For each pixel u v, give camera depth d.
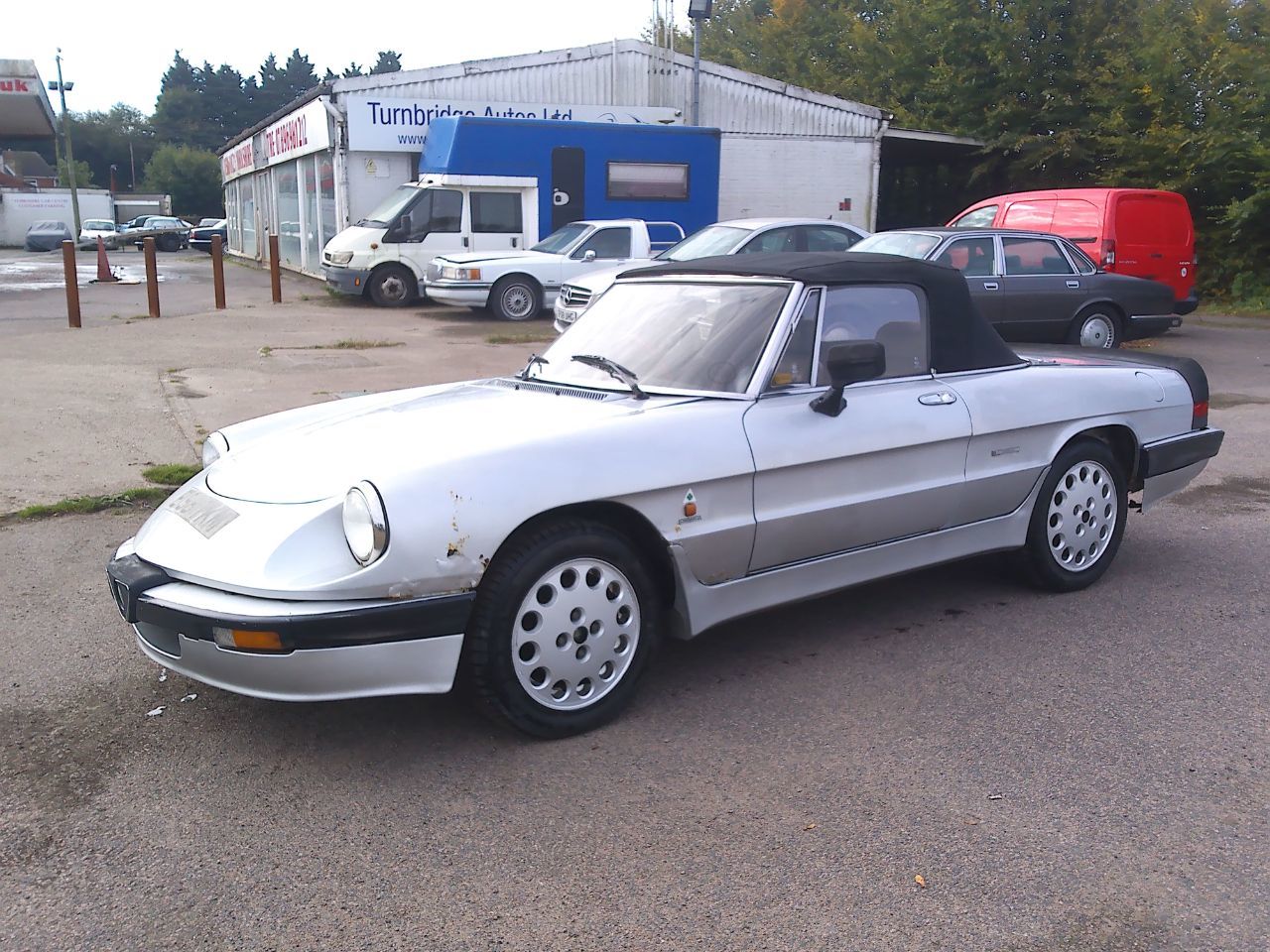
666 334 4.41
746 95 22.89
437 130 18.78
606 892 2.79
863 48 28.91
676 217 19.30
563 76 22.23
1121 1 24.19
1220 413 9.79
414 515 3.26
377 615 3.21
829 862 2.93
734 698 3.99
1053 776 3.39
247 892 2.82
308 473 3.59
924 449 4.43
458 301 16.27
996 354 4.85
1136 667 4.26
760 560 4.04
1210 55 21.47
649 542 3.83
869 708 3.90
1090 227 14.19
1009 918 2.68
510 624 3.46
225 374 10.96
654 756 3.54
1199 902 2.74
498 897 2.78
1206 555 5.75
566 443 3.58
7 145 48.12
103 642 4.51
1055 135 24.00
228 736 3.69
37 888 2.84
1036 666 4.27
